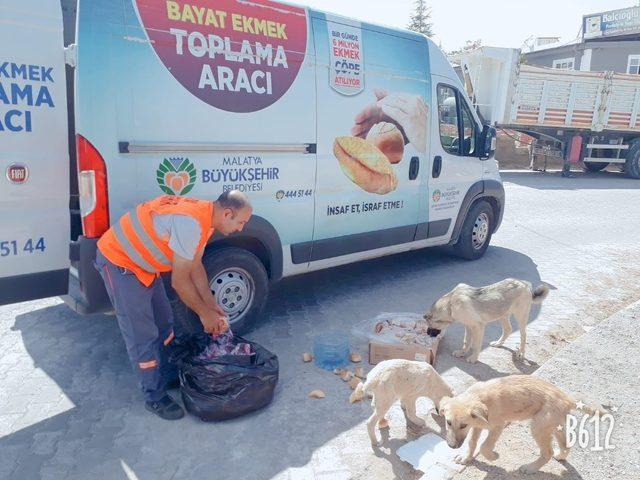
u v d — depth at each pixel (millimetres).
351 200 5645
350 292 6340
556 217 11109
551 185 15773
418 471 3217
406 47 6074
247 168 4688
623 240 9281
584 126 16703
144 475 3174
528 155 21547
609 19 24547
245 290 4902
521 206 12242
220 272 4625
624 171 18844
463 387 4234
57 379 4238
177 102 4184
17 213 3828
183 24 4180
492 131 7207
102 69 3783
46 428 3613
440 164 6633
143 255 3408
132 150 3980
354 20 5500
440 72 6547
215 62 4371
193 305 3605
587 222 10672
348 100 5426
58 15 3801
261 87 4684
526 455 3312
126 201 4004
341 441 3516
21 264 3908
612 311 5973
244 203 3543
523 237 9359
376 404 3424
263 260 5113
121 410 3832
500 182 7797
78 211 4305
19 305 5637
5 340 4875
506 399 3072
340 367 4457
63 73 3863
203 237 3463
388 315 5344
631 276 7258
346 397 4035
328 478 3162
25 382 4184
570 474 3113
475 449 3285
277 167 4914
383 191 5961
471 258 7750
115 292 3512
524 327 4680
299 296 6164
